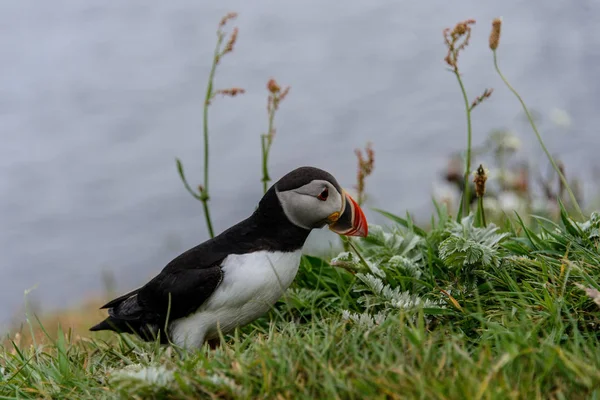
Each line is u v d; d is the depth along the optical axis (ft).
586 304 15.12
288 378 12.76
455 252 16.58
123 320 17.13
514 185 23.70
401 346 13.62
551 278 15.92
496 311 15.56
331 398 12.00
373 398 11.80
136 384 13.04
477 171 18.67
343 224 16.63
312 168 16.58
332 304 18.06
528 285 15.89
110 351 17.42
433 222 19.77
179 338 16.44
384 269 17.79
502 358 12.02
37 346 19.13
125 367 15.40
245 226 16.52
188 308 16.15
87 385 14.94
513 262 16.81
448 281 17.22
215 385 12.86
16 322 28.32
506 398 11.53
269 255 16.15
